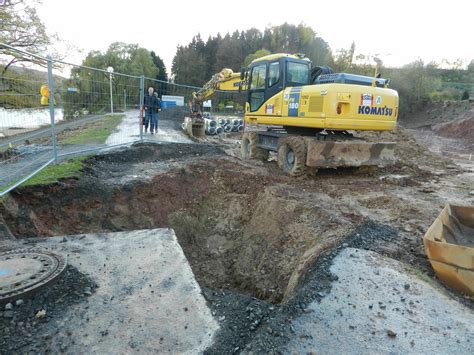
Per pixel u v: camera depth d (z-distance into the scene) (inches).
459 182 389.1
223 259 281.7
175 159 408.2
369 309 139.9
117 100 462.0
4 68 509.7
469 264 148.2
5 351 111.7
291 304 142.2
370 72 1380.4
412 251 193.9
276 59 373.7
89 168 321.1
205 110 840.3
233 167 378.6
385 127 342.0
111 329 124.9
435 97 1683.1
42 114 327.3
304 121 338.0
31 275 146.2
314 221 244.7
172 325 129.2
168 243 195.2
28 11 696.4
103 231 268.5
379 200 292.5
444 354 117.0
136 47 1863.9
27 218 230.2
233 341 123.6
